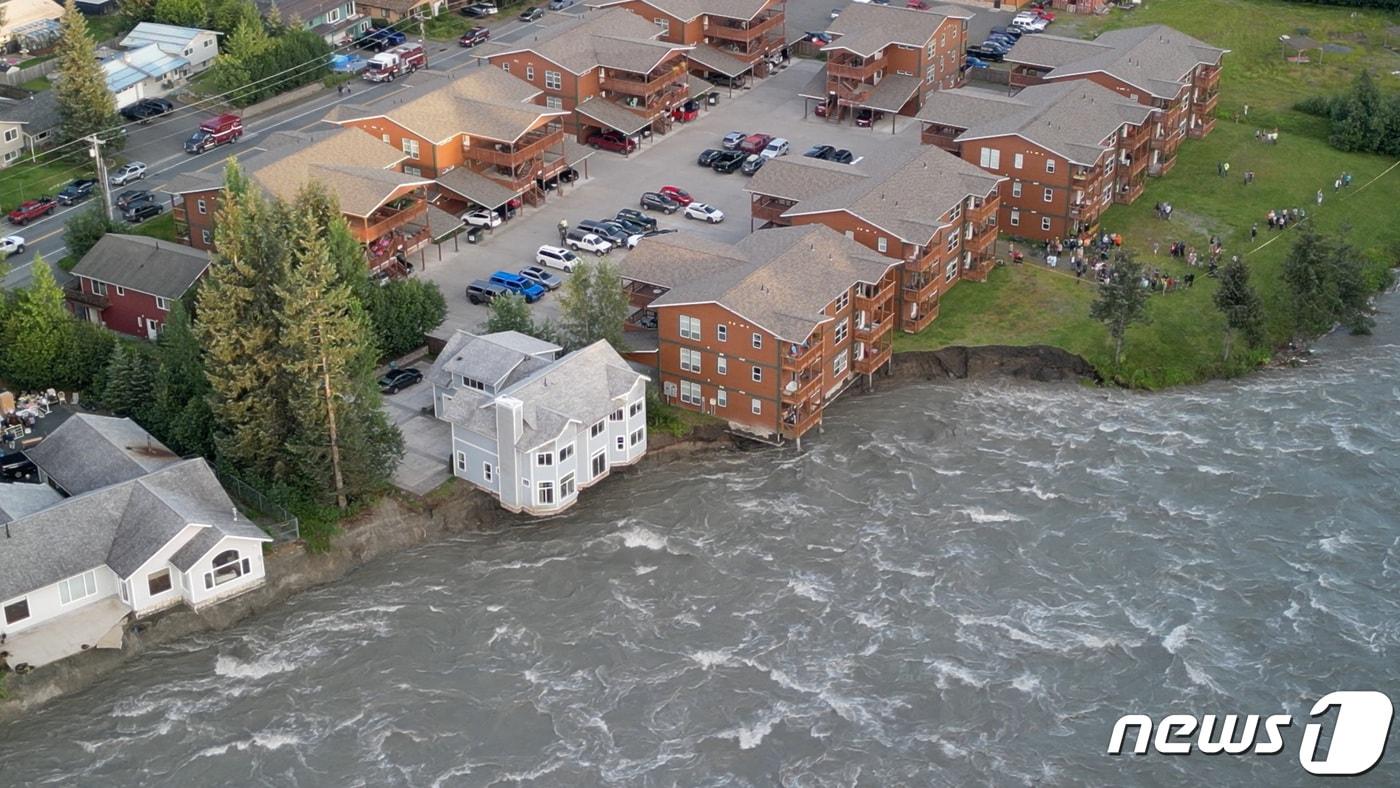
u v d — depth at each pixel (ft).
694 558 376.27
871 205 459.32
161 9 633.20
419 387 430.20
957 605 360.07
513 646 347.77
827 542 382.22
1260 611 357.00
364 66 628.28
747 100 617.62
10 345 416.46
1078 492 400.26
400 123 507.71
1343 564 371.76
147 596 343.05
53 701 330.95
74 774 312.91
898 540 382.63
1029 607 359.66
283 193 460.55
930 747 319.47
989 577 369.30
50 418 411.75
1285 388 445.78
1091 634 350.43
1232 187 551.18
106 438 375.04
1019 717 327.06
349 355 367.86
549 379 384.47
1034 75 597.11
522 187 517.55
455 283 480.23
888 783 310.65
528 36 602.85
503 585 366.63
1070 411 435.53
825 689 334.85
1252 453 415.23
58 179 532.32
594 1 640.17
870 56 578.25
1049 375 451.94
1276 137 588.50
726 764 315.37
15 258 481.87
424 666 341.82
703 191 543.39
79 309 457.27
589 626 353.72
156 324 444.96
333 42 645.92
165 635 347.36
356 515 377.71
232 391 367.86
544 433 373.40
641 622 354.74
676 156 570.46
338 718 327.47
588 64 566.77
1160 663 341.41
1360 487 400.26
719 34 618.85
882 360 442.50
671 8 611.88
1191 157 574.56
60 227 502.79
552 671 340.39
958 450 417.90
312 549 366.22
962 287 485.56
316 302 360.28
